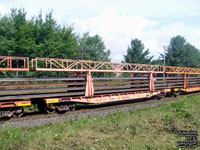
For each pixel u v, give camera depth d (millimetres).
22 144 6742
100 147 6574
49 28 33312
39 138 7219
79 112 11414
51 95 10906
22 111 10156
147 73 16984
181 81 20625
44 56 31141
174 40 59625
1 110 9367
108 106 13922
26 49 28844
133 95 14727
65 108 11422
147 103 15008
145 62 53312
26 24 32562
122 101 16312
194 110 11883
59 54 32156
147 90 16375
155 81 16953
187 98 17469
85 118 10531
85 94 12133
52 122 9766
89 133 7996
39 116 10227
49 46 30859
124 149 6473
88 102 12242
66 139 7316
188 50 57375
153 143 7008
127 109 13016
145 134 7953
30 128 8766
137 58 52812
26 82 22625
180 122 9422
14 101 10109
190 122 9547
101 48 49781
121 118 10289
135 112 12102
